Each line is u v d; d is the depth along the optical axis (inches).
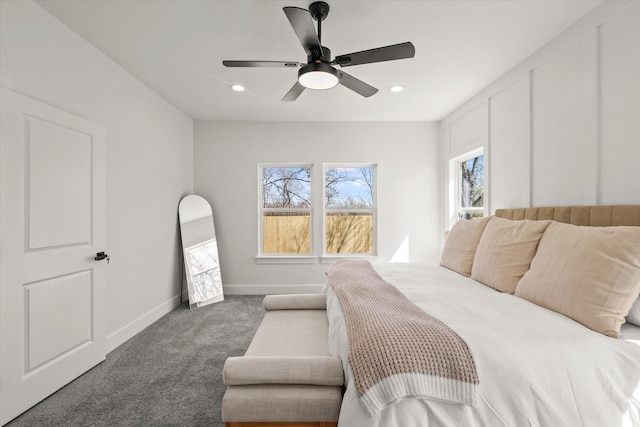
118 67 101.8
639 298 48.5
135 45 89.8
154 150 124.7
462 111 137.6
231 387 46.8
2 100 62.9
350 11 73.7
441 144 160.9
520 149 98.4
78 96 84.8
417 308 56.6
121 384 77.6
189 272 143.6
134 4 71.7
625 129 65.1
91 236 86.7
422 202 163.3
